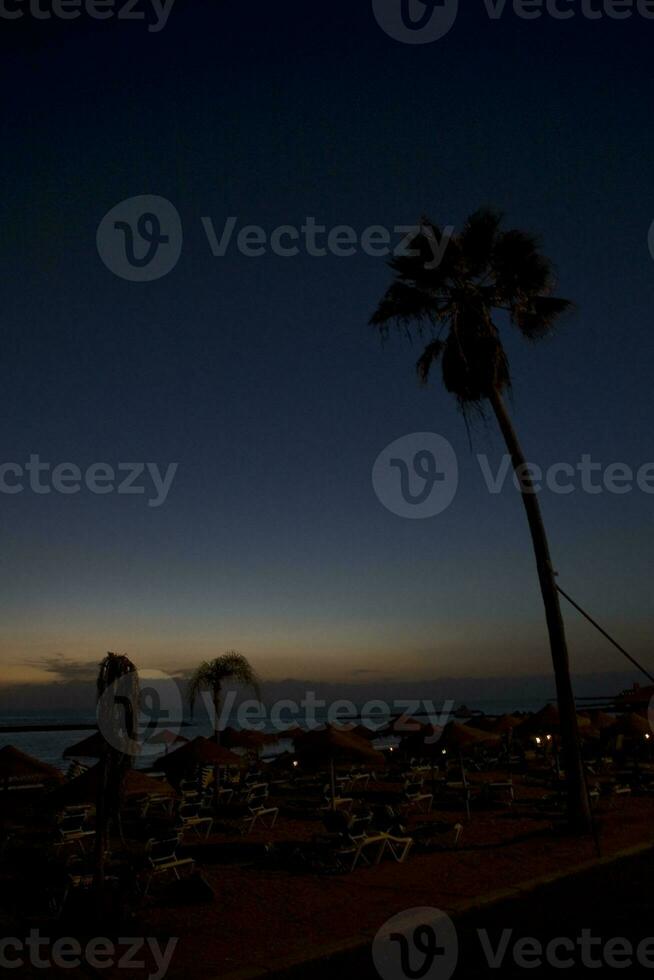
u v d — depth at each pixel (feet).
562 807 60.64
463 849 45.91
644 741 98.78
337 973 25.79
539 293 56.80
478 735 60.03
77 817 51.31
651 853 43.91
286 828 55.83
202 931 30.07
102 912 30.89
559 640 51.55
